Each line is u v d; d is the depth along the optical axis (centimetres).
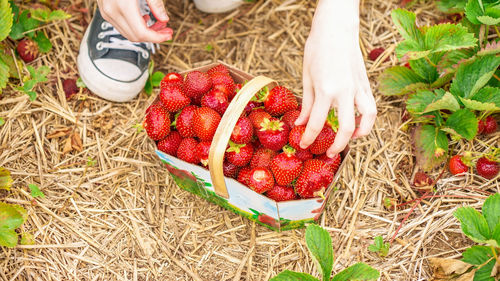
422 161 97
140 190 98
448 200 96
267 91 90
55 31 107
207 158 88
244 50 110
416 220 95
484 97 95
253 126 89
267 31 111
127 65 101
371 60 108
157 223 96
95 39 101
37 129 101
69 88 104
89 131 102
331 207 97
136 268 93
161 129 89
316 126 82
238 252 94
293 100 90
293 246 95
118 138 102
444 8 106
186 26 112
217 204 97
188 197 98
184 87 91
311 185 86
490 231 88
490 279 87
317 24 83
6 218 90
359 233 95
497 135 99
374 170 99
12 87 103
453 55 98
